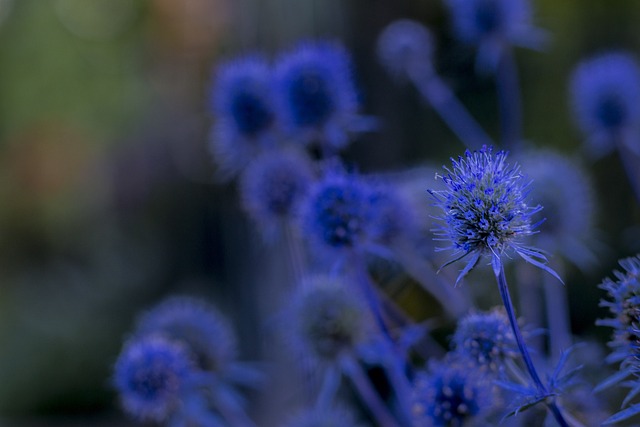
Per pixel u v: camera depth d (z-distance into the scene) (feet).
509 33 1.90
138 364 1.68
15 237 6.23
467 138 1.98
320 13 2.60
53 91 5.91
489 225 1.35
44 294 6.15
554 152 2.00
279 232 1.80
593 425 1.55
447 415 1.48
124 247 6.32
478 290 1.78
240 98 1.83
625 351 1.40
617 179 2.49
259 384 1.95
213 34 3.54
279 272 2.45
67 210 6.19
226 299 5.25
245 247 3.10
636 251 1.91
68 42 5.87
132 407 1.69
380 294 1.70
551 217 1.77
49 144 6.02
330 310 1.66
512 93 1.89
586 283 2.25
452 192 1.37
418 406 1.50
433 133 2.59
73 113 5.89
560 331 1.72
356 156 2.36
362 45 2.52
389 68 2.06
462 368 1.49
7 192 6.12
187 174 5.62
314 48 1.79
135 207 6.10
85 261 6.31
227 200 3.71
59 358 5.82
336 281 1.70
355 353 1.67
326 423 1.63
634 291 1.39
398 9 2.56
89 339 5.90
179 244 6.19
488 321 1.48
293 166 1.80
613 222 2.49
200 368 1.73
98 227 6.30
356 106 1.79
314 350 1.67
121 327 6.04
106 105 5.79
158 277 6.29
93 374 5.81
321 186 1.65
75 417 5.72
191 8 3.74
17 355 5.86
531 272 1.76
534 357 1.55
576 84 1.94
